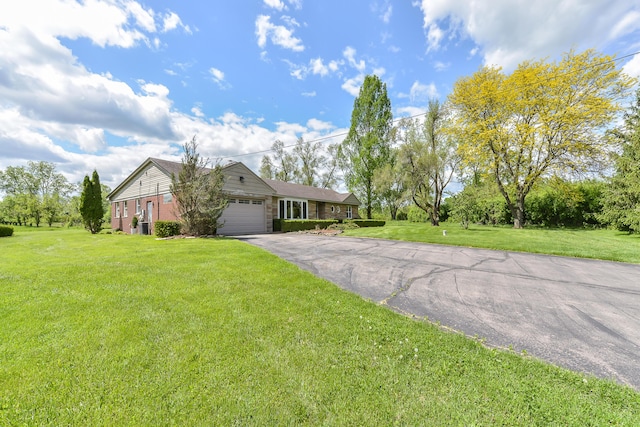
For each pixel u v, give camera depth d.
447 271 6.12
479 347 2.78
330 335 2.96
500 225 21.52
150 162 16.36
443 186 21.77
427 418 1.81
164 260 6.46
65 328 2.95
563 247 9.23
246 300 3.94
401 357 2.54
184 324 3.12
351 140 28.91
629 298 4.39
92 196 18.23
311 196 22.66
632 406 1.93
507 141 17.06
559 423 1.77
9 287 4.25
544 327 3.35
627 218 12.39
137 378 2.14
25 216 33.78
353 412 1.85
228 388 2.06
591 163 15.36
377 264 6.77
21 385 2.04
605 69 14.10
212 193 12.49
